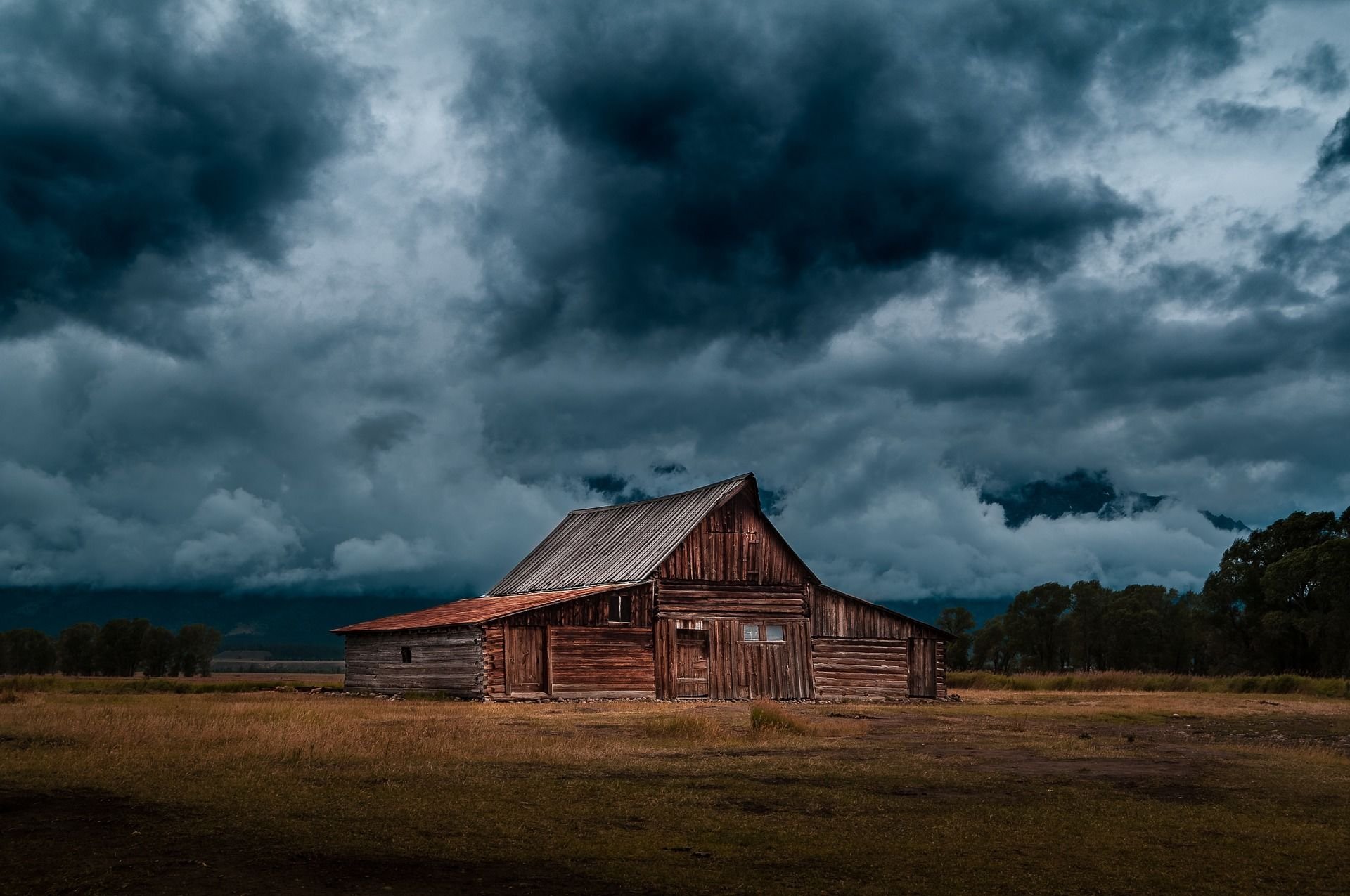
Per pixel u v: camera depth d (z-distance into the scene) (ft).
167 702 102.22
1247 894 30.50
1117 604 341.82
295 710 84.28
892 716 98.84
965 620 362.74
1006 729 84.07
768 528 138.92
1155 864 33.86
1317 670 271.08
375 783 45.65
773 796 45.09
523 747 60.23
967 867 32.83
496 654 119.24
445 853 33.09
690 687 130.41
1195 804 45.68
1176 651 330.75
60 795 41.91
